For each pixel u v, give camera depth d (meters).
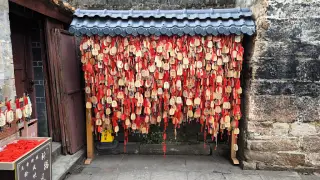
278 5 3.72
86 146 4.96
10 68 3.01
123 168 4.34
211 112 4.16
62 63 4.22
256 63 3.90
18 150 2.73
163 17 3.91
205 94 4.09
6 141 2.96
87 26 3.76
